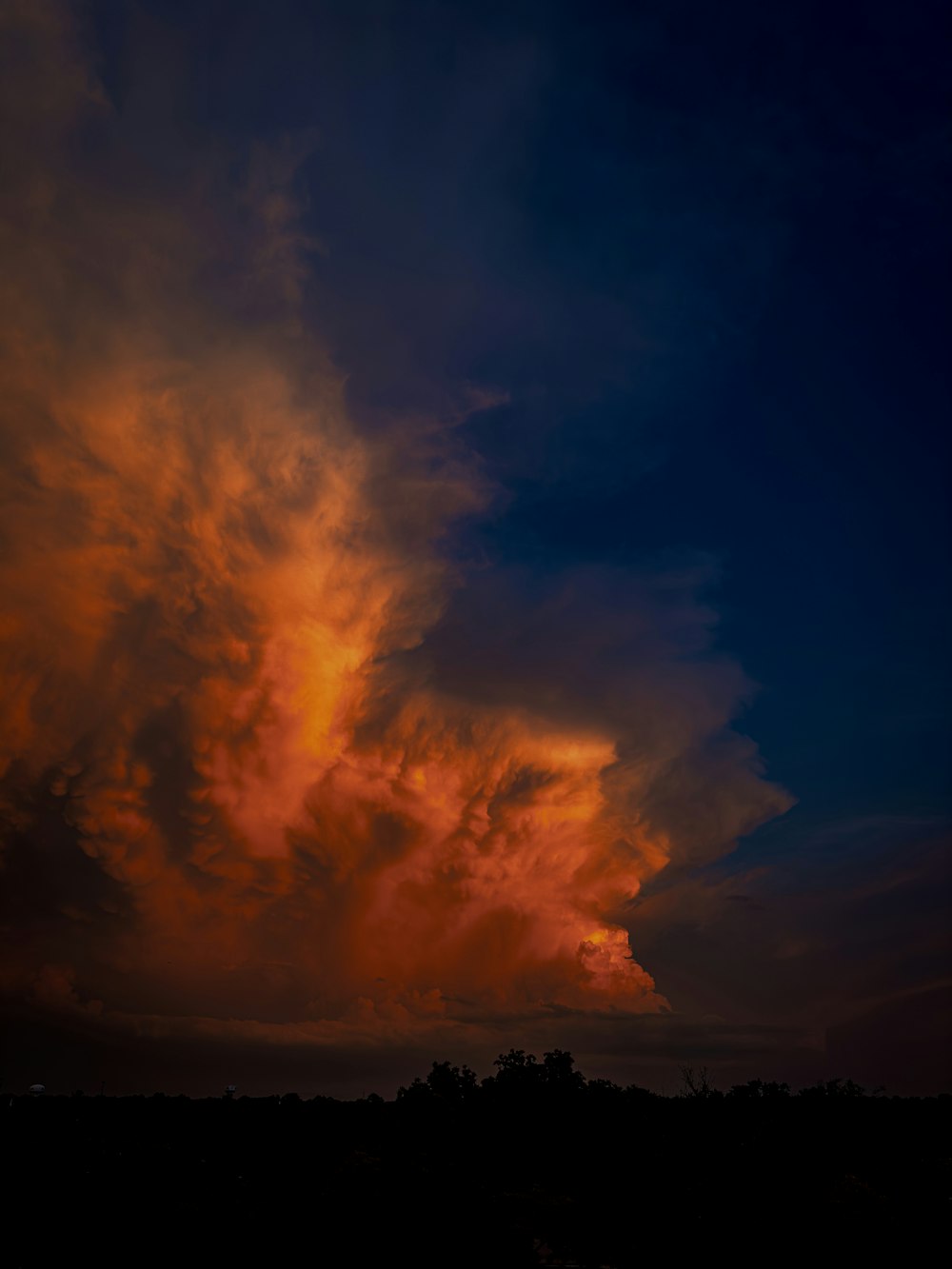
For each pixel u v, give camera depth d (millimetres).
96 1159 54562
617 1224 50500
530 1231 49531
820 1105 60688
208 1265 46125
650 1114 62625
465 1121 61719
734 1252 48188
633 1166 56375
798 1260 47375
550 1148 59188
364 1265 46594
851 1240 48000
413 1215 49375
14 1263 45406
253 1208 50781
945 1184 52094
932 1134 58219
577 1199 53531
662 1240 49250
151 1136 59156
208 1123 62156
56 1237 47562
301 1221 49719
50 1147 55562
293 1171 55500
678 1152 58000
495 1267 46875
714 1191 53375
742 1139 58594
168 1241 47531
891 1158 55688
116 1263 45875
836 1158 55969
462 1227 49062
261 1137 60031
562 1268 46906
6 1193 50531
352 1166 52875
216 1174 54531
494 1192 53531
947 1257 46469
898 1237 47781
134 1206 50125
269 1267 46125
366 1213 49344
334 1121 62844
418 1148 57625
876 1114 60750
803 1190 52500
